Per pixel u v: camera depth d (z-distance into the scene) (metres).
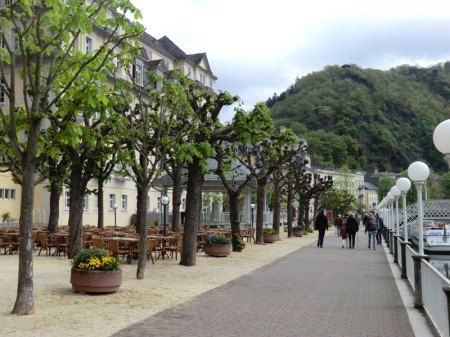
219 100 16.45
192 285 11.34
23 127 8.29
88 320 7.46
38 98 7.91
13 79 7.85
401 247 14.25
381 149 133.50
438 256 29.81
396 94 145.62
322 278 13.21
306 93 142.62
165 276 12.78
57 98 8.06
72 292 9.77
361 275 14.01
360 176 125.62
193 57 55.09
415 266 9.12
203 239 21.25
